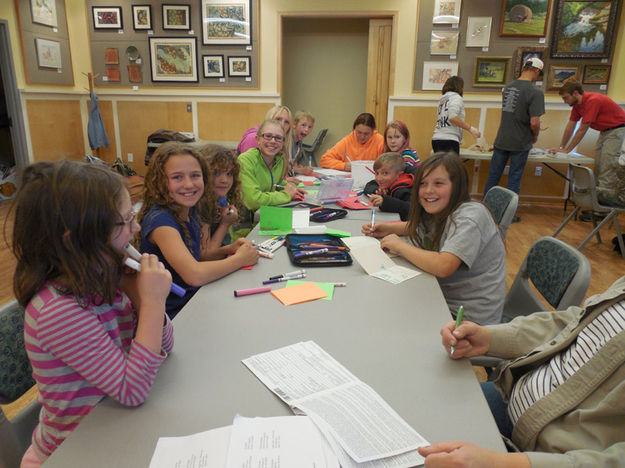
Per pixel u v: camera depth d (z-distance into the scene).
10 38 5.00
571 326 0.99
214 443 0.72
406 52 5.49
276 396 0.85
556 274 1.54
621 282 0.94
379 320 1.16
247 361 0.96
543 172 5.66
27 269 0.79
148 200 1.53
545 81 5.36
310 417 0.78
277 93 5.80
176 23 5.68
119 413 0.80
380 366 0.95
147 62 5.86
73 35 5.89
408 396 0.86
